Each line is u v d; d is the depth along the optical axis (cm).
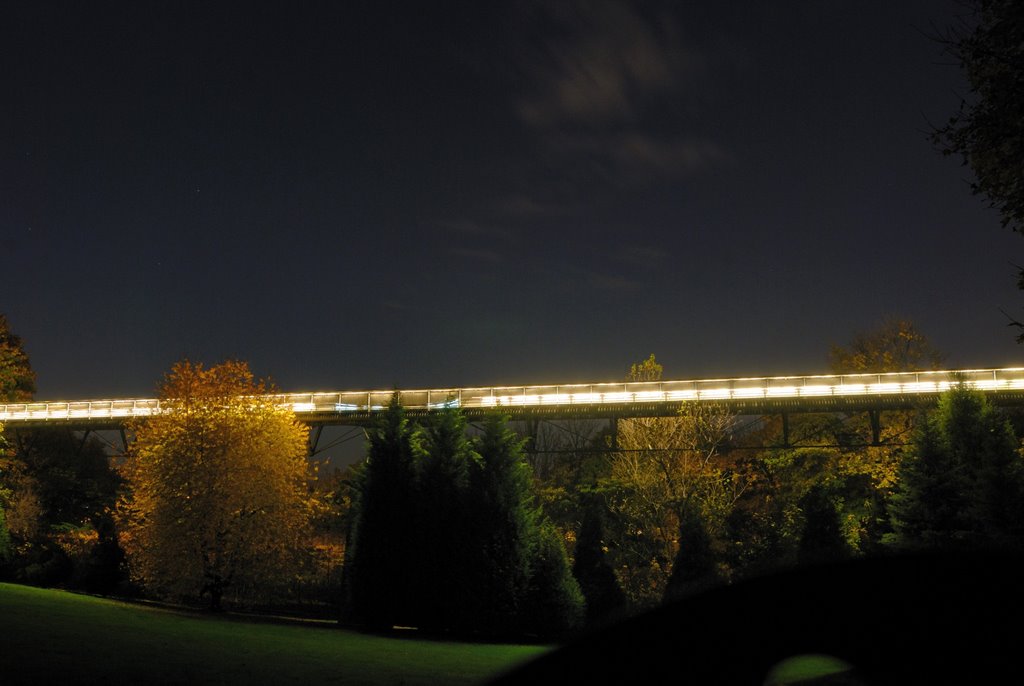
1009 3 1516
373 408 5553
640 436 4800
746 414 4988
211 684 1594
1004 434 3388
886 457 4812
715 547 4075
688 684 241
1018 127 1527
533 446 5300
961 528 3297
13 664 1584
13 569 4644
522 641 3288
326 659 2209
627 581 4138
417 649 2706
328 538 5350
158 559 3697
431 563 3569
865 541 3394
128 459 4147
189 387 3838
